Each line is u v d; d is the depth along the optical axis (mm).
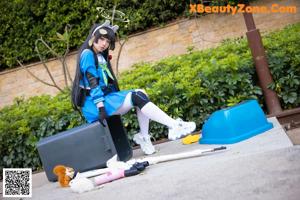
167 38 8484
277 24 8172
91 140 3842
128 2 8492
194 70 5238
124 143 4203
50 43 8766
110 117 4191
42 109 5500
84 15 8555
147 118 4203
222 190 2611
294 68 4883
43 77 8906
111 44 4004
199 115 5012
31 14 8805
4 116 5871
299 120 4688
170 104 4949
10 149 5418
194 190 2715
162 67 6469
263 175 2686
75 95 3977
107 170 3631
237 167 2932
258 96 5035
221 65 4984
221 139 3822
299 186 2404
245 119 3828
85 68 3875
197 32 8383
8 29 8922
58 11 8602
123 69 8570
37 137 5344
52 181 4043
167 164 3535
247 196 2443
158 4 8430
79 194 3262
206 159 3346
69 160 3898
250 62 5090
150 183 3064
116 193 3037
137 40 8539
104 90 3984
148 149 4250
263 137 3658
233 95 4961
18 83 9062
